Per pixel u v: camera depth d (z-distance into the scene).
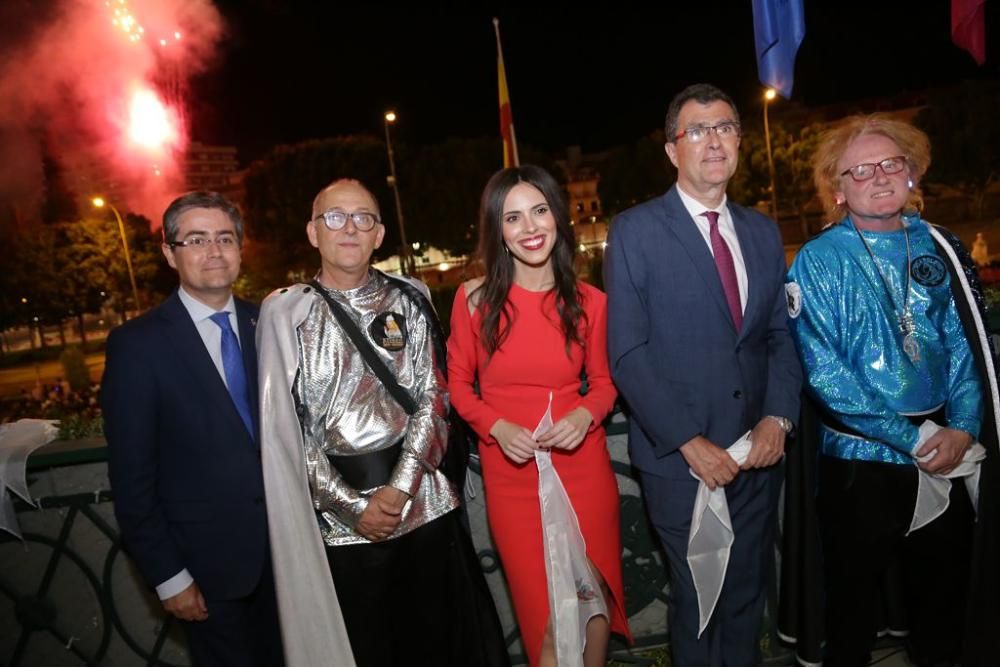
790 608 2.57
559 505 2.25
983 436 2.28
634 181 43.38
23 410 18.31
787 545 2.58
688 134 2.23
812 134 34.25
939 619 2.48
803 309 2.32
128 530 2.12
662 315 2.27
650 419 2.23
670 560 2.38
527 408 2.34
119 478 2.11
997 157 30.55
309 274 36.59
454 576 2.46
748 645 2.41
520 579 2.32
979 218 33.19
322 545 2.23
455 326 2.44
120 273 36.91
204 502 2.19
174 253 2.24
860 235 2.32
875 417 2.22
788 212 36.69
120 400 2.11
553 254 2.37
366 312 2.32
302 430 2.26
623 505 2.86
